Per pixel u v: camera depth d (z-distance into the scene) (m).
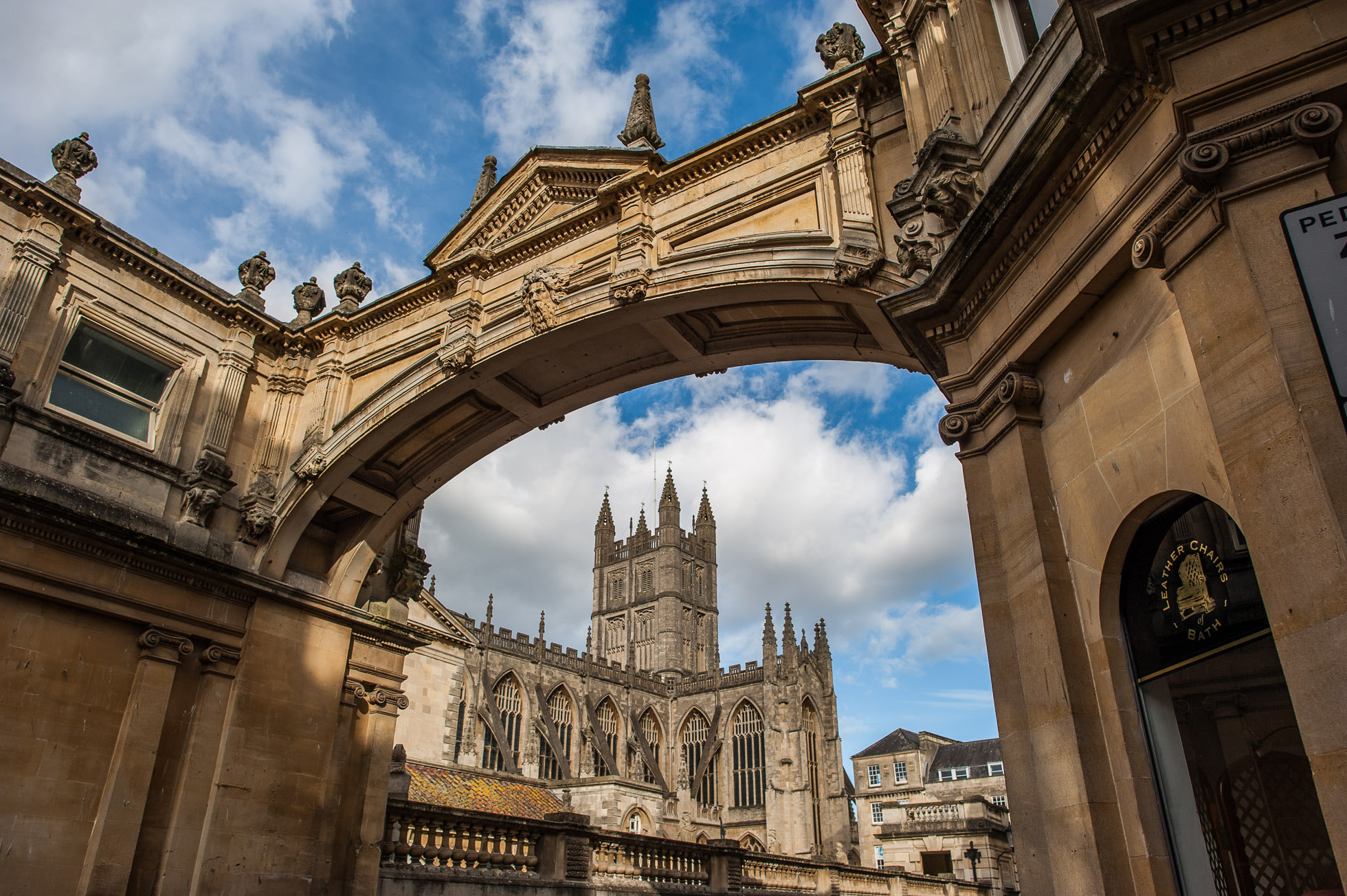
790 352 18.19
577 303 17.95
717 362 19.31
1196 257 7.69
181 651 18.59
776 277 15.26
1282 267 6.95
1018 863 9.43
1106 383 9.31
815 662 102.06
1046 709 9.31
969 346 11.50
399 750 24.94
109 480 18.50
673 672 118.94
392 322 22.02
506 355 19.08
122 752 17.19
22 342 17.69
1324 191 7.03
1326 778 5.99
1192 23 7.97
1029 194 9.83
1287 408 6.65
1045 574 9.59
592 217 18.83
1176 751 8.38
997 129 11.06
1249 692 7.73
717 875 26.27
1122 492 8.96
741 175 17.02
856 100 15.41
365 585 23.66
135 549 17.98
